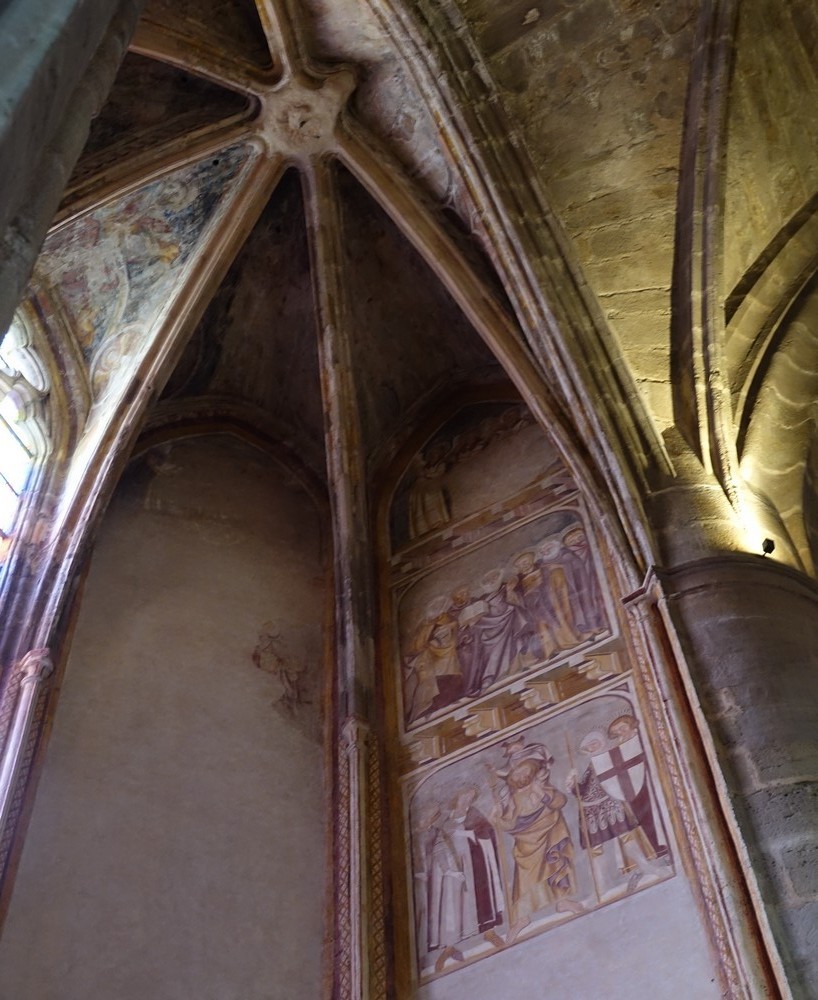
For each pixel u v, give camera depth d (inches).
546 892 333.4
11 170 150.8
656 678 324.8
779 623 319.0
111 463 435.2
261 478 507.8
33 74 154.2
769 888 267.7
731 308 412.2
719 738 296.4
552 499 447.2
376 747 403.5
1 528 426.3
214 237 464.1
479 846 357.1
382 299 513.0
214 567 458.0
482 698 395.9
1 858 339.0
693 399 389.1
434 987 334.3
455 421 516.7
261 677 427.5
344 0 427.8
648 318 411.8
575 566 414.6
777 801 279.7
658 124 425.1
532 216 421.4
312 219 472.4
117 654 409.7
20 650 390.9
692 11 415.5
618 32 423.5
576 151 431.5
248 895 365.4
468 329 519.8
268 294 511.8
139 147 443.8
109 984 330.0
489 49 429.4
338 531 459.2
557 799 351.3
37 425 455.5
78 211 434.0
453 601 437.4
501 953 328.8
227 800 385.4
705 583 331.3
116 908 345.4
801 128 426.3
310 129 456.1
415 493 495.5
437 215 459.5
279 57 439.8
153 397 450.9
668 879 312.8
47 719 377.7
